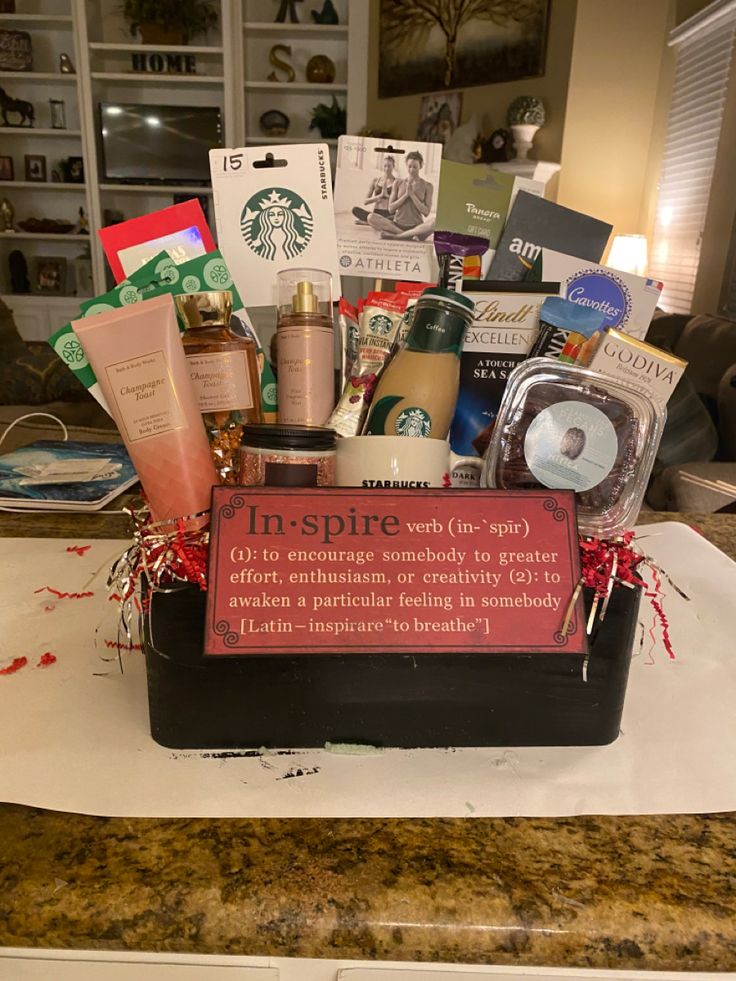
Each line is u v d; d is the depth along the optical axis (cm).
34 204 421
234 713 40
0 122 395
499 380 53
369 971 34
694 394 199
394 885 33
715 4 303
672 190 357
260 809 37
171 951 33
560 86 324
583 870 34
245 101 409
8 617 58
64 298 416
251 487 39
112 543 74
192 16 381
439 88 366
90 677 49
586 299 55
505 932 32
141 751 41
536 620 40
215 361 47
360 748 42
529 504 41
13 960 33
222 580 38
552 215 56
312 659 39
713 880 34
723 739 44
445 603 40
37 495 84
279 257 58
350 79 398
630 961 32
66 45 399
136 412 42
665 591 65
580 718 42
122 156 402
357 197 58
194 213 52
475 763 41
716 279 321
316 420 49
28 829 35
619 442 44
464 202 58
